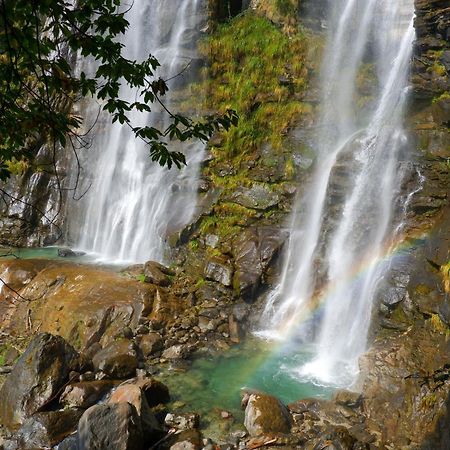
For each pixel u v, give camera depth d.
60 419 6.79
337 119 12.69
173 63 15.27
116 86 4.23
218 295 10.75
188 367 8.60
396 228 9.53
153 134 4.39
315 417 6.93
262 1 15.05
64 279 10.87
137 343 8.97
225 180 13.05
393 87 11.85
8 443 6.61
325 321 9.60
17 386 7.29
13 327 9.97
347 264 9.88
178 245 12.32
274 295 10.62
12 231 15.35
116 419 6.09
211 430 6.86
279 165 12.61
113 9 4.05
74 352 7.88
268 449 6.25
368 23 12.86
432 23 10.79
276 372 8.49
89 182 15.36
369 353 7.72
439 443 5.81
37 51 3.72
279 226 11.67
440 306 7.16
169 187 13.55
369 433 6.42
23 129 4.20
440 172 9.71
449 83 10.43
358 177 10.75
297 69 13.59
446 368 6.44
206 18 15.22
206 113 14.50
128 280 10.75
